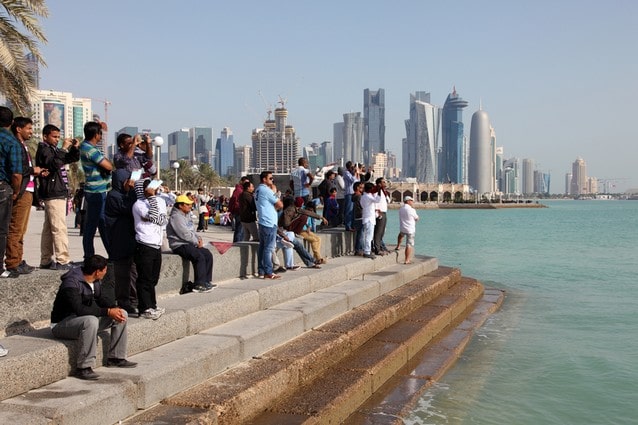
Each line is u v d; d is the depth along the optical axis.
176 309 8.86
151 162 9.98
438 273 20.28
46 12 15.55
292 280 12.37
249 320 10.09
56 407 5.74
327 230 18.61
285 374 8.55
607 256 37.91
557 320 17.05
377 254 18.16
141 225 8.07
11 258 7.88
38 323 7.63
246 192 13.95
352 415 8.99
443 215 156.75
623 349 13.41
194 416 6.62
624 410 9.54
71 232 21.19
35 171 8.21
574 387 10.69
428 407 9.62
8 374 5.94
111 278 8.62
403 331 13.04
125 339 7.14
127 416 6.50
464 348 13.73
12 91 15.61
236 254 12.30
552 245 48.09
